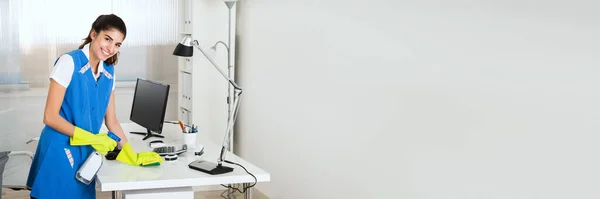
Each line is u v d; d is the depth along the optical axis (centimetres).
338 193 405
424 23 320
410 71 331
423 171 326
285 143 477
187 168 329
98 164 318
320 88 421
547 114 257
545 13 256
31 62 554
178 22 605
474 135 293
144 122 439
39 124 559
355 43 379
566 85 248
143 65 602
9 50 541
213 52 535
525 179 268
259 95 518
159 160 337
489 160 285
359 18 373
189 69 542
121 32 314
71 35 568
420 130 326
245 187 329
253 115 532
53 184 313
